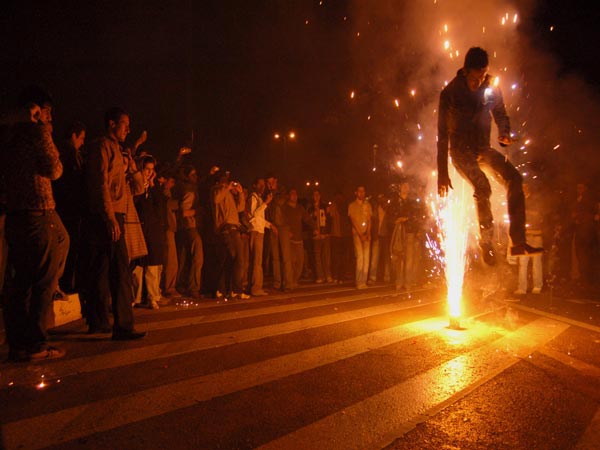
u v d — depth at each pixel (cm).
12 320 449
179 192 908
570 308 854
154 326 612
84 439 287
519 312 788
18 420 312
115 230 523
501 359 484
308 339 549
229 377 405
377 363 458
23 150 444
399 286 1070
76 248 590
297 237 1109
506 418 338
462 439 302
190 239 895
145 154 739
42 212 448
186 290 984
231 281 901
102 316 567
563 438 309
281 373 420
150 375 407
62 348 495
